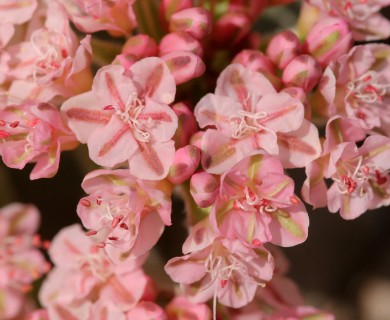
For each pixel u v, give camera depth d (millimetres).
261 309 77
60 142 70
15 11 74
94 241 76
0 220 85
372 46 74
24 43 74
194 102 76
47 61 73
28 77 73
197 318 73
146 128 69
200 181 68
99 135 69
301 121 69
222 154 69
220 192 68
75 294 77
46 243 79
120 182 69
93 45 75
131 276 75
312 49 74
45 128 69
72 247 79
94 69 81
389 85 74
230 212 69
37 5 74
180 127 70
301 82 72
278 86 72
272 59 74
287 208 69
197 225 70
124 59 71
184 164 69
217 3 77
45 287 79
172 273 70
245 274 71
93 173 68
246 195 68
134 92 69
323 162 71
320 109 73
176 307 74
